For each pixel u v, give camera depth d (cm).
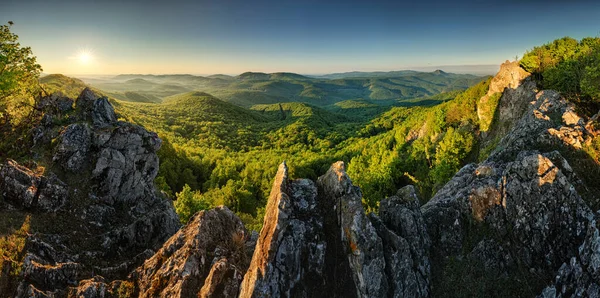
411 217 2333
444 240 2400
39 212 2773
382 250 1973
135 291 2291
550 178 2211
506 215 2330
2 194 2672
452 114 8469
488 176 2800
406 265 2048
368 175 7500
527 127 3938
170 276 2206
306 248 1995
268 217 2155
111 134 3691
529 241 2178
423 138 9512
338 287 1920
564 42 6134
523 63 6456
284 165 2555
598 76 4612
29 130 3556
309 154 19450
